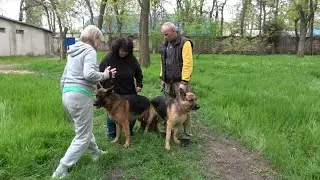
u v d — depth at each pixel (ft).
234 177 15.85
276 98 28.78
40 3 105.09
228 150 19.26
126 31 131.34
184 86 19.44
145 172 15.79
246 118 23.70
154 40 105.40
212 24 93.35
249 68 59.21
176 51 19.97
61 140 18.58
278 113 23.70
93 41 15.16
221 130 22.70
